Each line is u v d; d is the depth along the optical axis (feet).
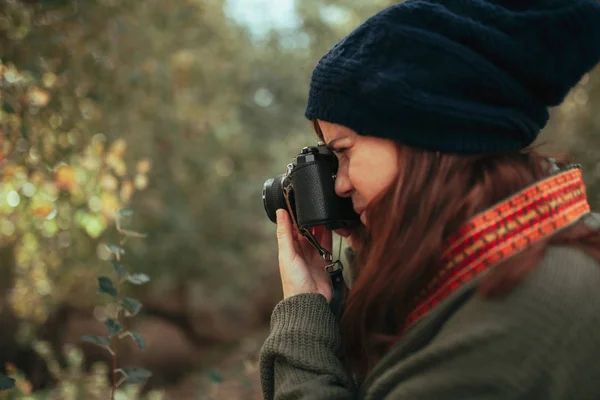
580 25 2.59
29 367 10.90
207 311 19.84
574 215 2.61
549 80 2.66
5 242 9.66
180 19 10.58
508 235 2.51
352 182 2.88
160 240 13.50
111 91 8.46
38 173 6.59
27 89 6.46
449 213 2.59
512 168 2.64
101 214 6.99
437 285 2.64
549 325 2.28
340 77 2.75
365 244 3.22
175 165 13.39
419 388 2.43
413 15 2.64
